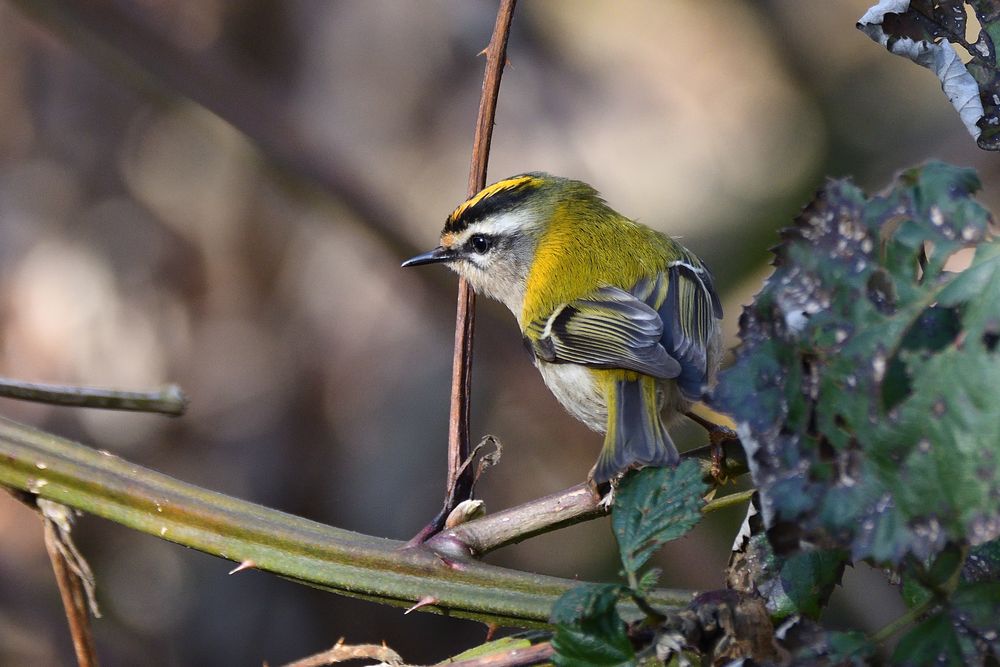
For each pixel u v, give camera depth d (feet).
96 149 38.22
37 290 36.63
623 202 42.11
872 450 10.93
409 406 38.14
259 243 38.78
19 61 37.83
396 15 40.01
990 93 13.08
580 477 37.55
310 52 39.63
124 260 37.65
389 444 37.70
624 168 42.70
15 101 37.81
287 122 35.73
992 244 11.03
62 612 34.76
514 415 38.27
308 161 35.45
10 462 14.83
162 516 14.71
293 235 39.09
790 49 44.70
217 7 38.99
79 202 37.73
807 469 11.07
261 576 35.81
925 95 42.91
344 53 39.88
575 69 43.42
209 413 37.70
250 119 35.37
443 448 37.73
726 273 40.22
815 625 12.17
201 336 38.01
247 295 38.68
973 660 10.64
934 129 41.70
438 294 37.91
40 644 34.17
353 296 39.06
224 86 34.83
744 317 11.73
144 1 38.65
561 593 14.24
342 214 36.76
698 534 33.19
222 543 14.61
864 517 10.80
